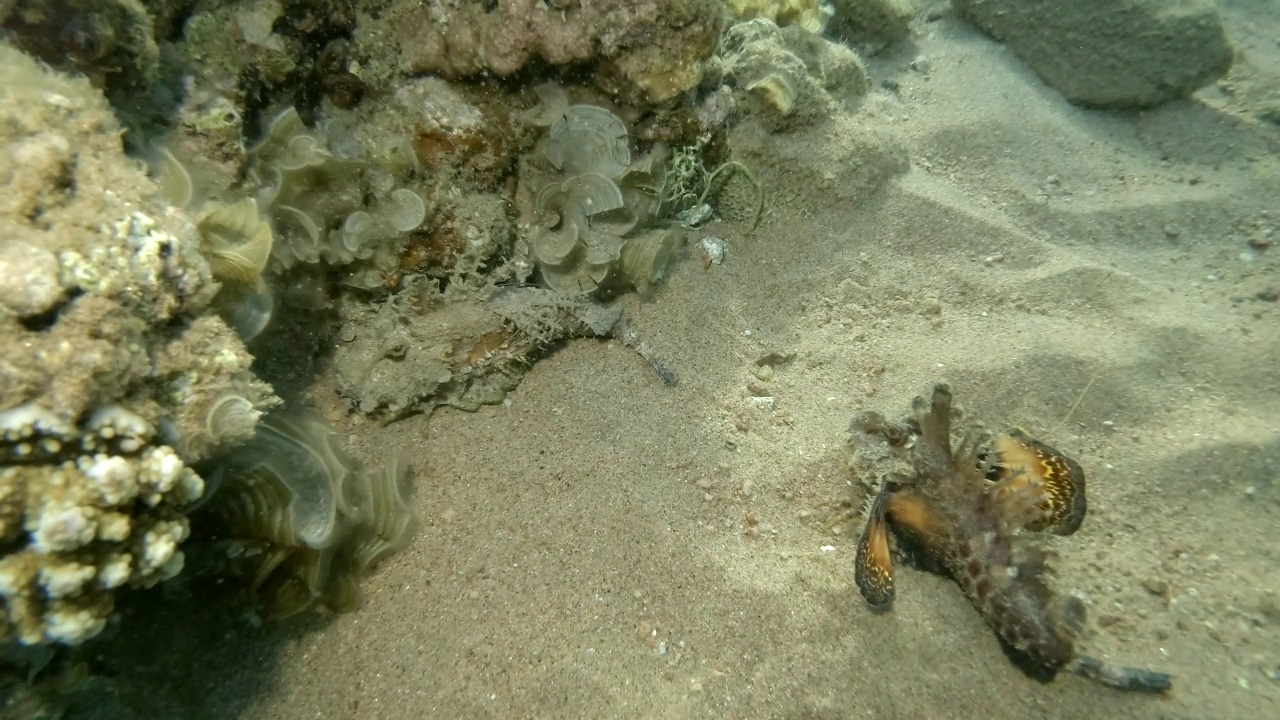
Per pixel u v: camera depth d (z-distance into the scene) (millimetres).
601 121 473
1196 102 723
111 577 257
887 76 770
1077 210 612
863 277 557
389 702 365
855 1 753
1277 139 674
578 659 376
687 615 392
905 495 387
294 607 384
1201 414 445
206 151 380
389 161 433
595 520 433
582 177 474
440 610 398
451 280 466
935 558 401
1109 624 368
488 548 423
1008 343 498
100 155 281
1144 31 693
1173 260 568
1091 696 348
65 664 305
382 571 416
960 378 480
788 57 554
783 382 502
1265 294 521
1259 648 353
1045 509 383
